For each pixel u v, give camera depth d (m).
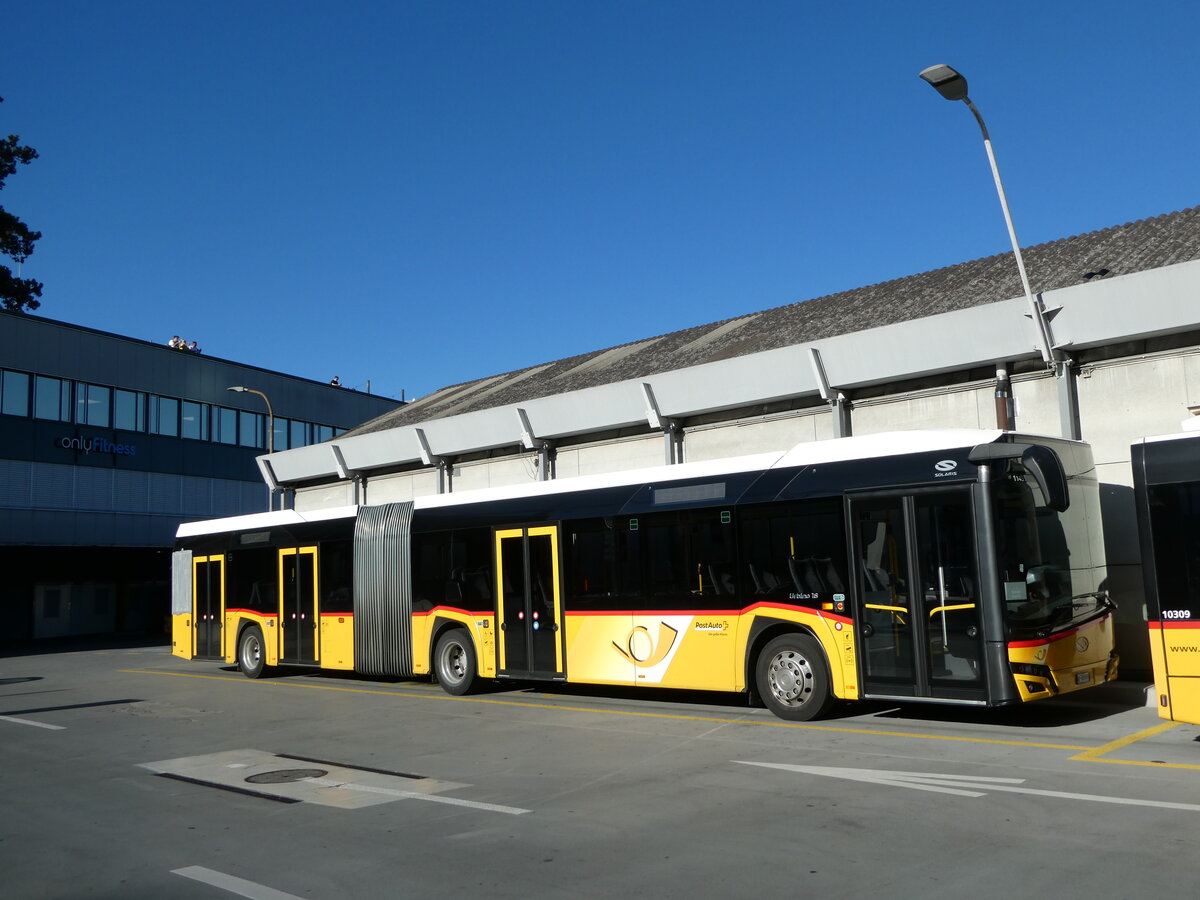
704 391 19.73
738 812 7.63
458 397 33.53
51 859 7.08
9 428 41.47
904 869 6.03
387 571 17.61
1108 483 15.10
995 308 15.48
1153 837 6.50
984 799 7.73
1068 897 5.40
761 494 12.55
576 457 23.30
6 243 39.00
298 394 54.69
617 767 9.62
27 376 42.34
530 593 15.12
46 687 20.86
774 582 12.27
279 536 20.00
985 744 10.08
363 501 29.48
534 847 6.87
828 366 17.83
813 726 11.59
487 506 16.03
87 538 43.72
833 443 12.26
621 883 5.98
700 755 10.06
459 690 16.12
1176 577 9.30
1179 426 14.52
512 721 13.01
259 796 8.95
